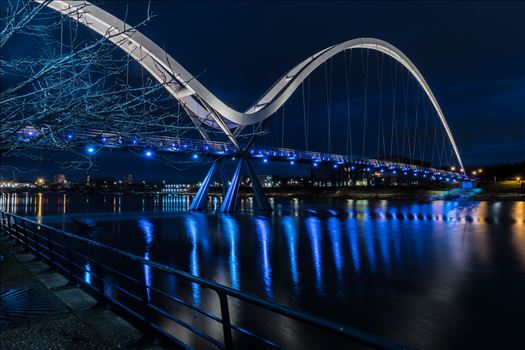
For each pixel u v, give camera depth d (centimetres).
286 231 3741
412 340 1079
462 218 5397
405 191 15662
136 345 478
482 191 14750
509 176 18888
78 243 2777
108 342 490
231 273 1905
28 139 255
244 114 5359
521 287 1641
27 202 12888
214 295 1408
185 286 1511
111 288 1422
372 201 11406
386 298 1478
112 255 2250
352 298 1472
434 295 1511
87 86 253
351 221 4866
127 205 10844
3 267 921
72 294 699
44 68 246
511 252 2580
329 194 15812
